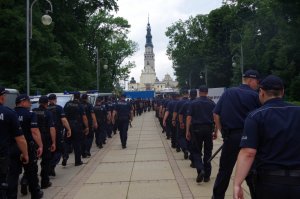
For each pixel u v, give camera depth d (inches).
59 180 427.5
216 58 3097.9
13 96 483.2
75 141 518.3
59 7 1556.3
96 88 2175.2
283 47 2034.9
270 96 176.4
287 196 162.4
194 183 387.9
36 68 1274.6
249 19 2637.8
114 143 788.0
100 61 2347.4
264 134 169.9
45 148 385.4
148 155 603.2
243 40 2475.4
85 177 440.8
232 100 290.4
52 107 443.2
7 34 1203.9
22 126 319.6
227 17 2920.8
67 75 1529.3
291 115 169.9
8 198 292.7
